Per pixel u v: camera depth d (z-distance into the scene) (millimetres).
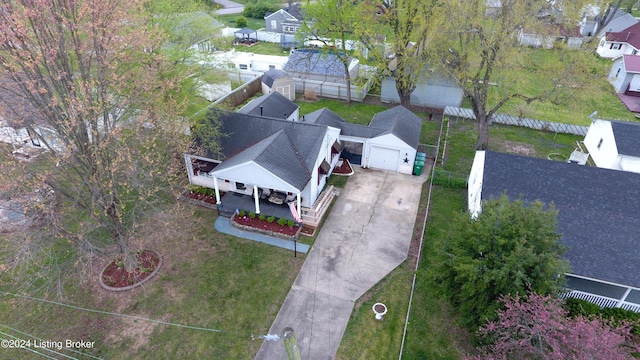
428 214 21922
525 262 12469
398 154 25453
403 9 29109
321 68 39125
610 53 49625
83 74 14547
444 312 16078
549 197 17531
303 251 19172
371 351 14570
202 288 17031
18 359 14133
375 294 16938
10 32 12258
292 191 19344
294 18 59344
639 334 14383
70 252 18406
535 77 25234
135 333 15070
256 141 21953
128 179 16750
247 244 19547
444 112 34469
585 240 15523
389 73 33031
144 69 17922
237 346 14648
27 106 14781
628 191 17344
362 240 19984
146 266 18016
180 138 20625
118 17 14828
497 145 29375
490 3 25641
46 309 16016
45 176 13938
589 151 28359
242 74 39438
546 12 24391
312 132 21859
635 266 14656
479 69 25656
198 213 21656
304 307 16266
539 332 11281
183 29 23078
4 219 16422
